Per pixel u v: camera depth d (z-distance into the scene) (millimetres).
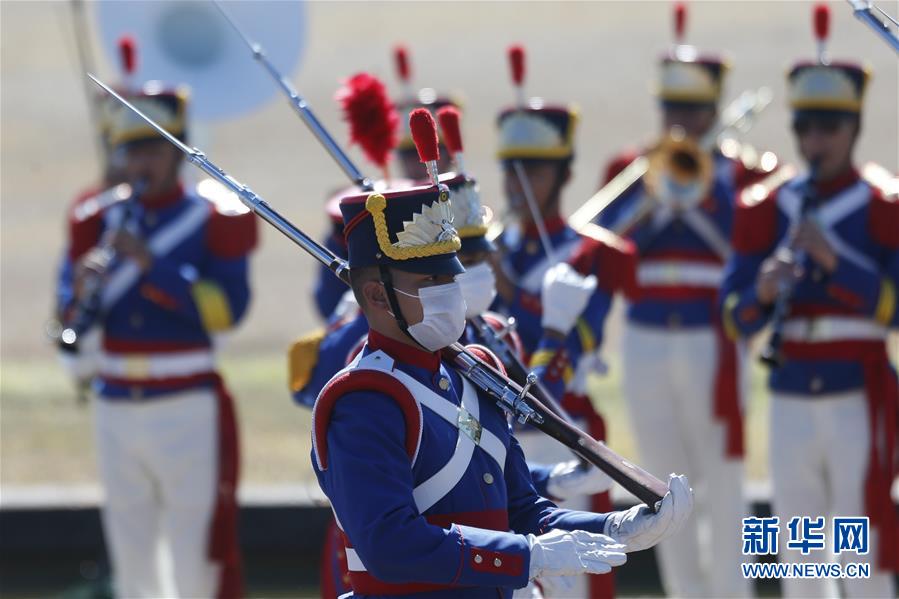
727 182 32188
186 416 28406
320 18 92312
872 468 26094
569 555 15305
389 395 15656
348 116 19797
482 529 15680
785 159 65375
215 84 31031
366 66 84812
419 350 16016
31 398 42406
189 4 30906
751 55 78438
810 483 26734
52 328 29750
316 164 72375
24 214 67438
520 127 24844
